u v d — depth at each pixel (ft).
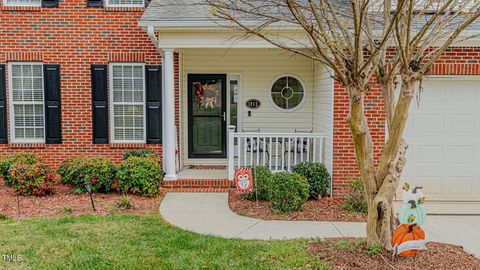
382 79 16.83
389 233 16.94
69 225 21.59
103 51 34.17
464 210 26.66
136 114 35.06
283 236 20.67
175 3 30.32
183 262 16.94
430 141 29.14
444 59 27.81
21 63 34.17
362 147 16.58
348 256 16.81
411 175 29.32
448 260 16.65
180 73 35.09
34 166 28.84
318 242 19.12
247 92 36.78
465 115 29.04
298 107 36.65
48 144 34.37
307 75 36.40
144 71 34.55
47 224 21.66
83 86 34.27
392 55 26.18
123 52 34.22
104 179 28.73
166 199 27.73
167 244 19.08
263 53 36.45
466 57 27.76
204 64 36.60
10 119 34.40
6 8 33.47
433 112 29.01
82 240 19.30
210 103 37.32
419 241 16.53
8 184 30.71
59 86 34.14
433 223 23.77
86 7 33.86
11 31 33.71
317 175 28.27
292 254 17.56
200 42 28.91
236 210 25.39
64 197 27.94
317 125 34.45
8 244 18.62
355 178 28.50
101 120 34.32
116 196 28.58
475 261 16.76
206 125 37.45
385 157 16.71
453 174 29.30
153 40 29.91
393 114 16.89
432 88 28.89
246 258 17.37
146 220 23.00
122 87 34.81
